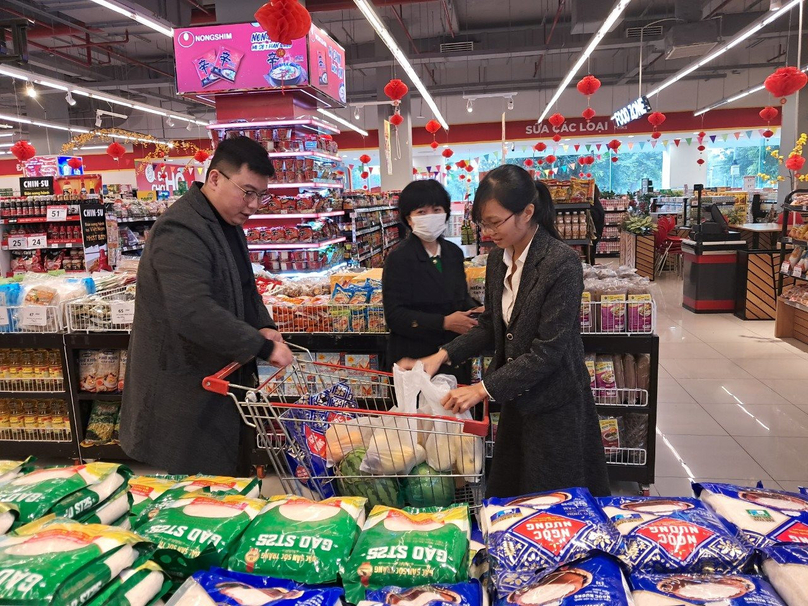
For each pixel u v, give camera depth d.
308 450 1.61
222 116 7.93
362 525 1.14
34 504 0.99
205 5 14.10
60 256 8.33
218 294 2.07
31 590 0.78
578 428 1.98
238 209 2.12
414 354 2.74
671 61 20.59
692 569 0.99
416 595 0.93
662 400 4.93
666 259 13.44
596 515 1.07
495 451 2.19
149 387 2.05
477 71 22.03
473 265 3.95
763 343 6.66
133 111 24.61
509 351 1.94
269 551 1.02
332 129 8.30
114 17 14.44
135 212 9.23
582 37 17.69
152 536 1.05
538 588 0.92
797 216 8.40
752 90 16.84
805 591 0.88
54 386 3.71
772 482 3.47
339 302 3.38
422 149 23.39
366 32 17.42
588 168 25.41
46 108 21.33
